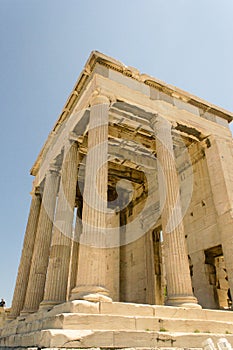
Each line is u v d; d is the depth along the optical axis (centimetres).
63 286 1495
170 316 1059
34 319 1321
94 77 1648
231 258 1578
